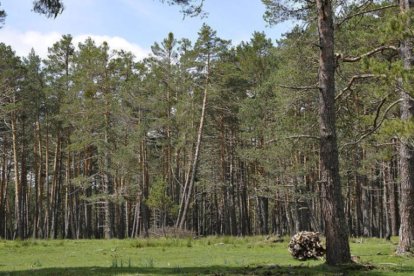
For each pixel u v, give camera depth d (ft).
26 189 159.33
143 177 122.83
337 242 36.47
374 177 107.14
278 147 94.43
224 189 147.54
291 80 76.07
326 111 37.73
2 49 121.90
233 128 142.72
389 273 32.63
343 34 59.47
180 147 127.75
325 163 37.29
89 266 43.80
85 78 122.62
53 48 143.84
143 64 134.72
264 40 123.54
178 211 121.08
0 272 39.27
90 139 119.96
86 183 122.11
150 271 36.35
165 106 124.98
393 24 38.50
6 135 145.18
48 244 77.51
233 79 127.34
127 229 150.82
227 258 51.80
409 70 36.81
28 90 130.62
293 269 35.19
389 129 37.78
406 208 47.39
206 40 114.62
